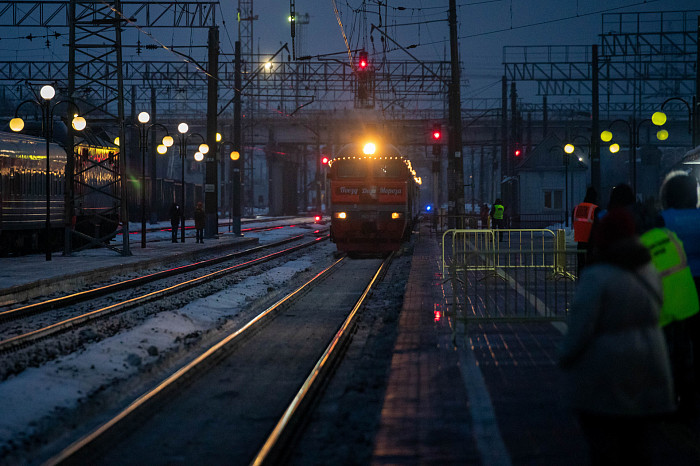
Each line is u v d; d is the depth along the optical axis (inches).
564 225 7411.4
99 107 3710.6
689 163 3368.6
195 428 1062.4
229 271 3287.4
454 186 5575.8
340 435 1002.7
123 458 928.3
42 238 4165.8
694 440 861.8
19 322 1969.7
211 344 1761.8
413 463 824.9
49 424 1049.5
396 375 1248.8
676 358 930.7
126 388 1310.3
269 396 1250.0
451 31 5275.6
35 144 4025.6
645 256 634.2
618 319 617.0
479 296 2206.0
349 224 3969.0
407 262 3831.2
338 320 2048.5
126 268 3218.5
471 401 1048.2
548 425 928.3
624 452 636.1
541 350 1405.0
